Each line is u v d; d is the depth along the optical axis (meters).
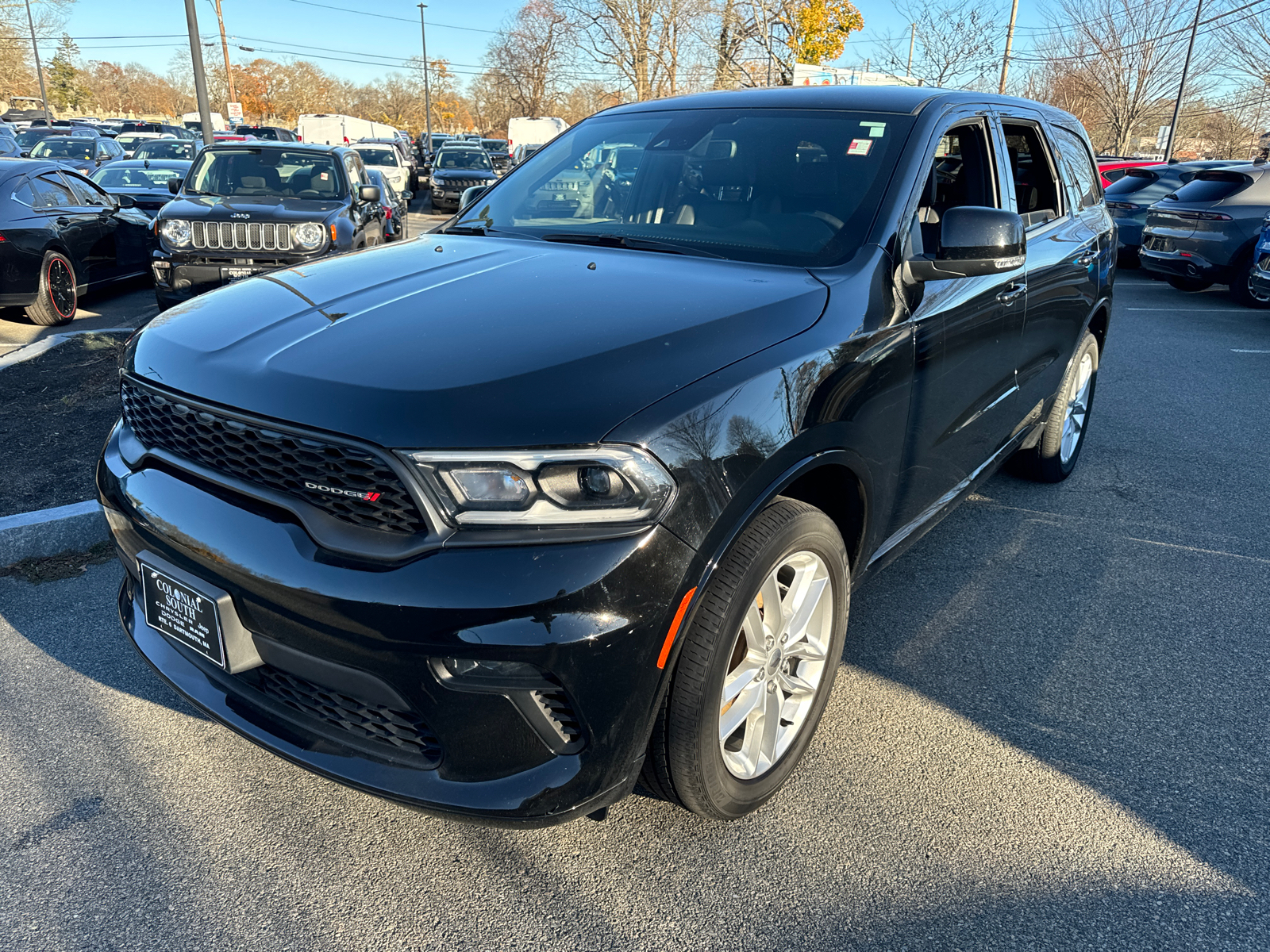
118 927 1.91
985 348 3.04
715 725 1.96
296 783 2.38
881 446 2.42
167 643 2.29
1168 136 32.38
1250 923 1.96
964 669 2.97
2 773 2.37
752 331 2.06
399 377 1.79
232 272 7.97
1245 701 2.81
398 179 21.12
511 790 1.76
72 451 4.40
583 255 2.64
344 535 1.75
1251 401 6.62
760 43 32.09
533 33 54.81
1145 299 11.88
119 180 13.70
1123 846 2.19
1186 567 3.76
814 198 2.71
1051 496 4.58
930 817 2.28
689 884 2.06
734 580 1.88
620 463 1.67
